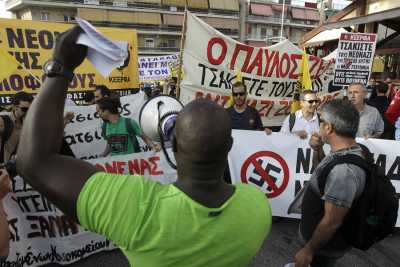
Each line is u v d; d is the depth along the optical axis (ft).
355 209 6.29
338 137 6.40
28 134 2.52
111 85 18.81
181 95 16.28
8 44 15.65
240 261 2.96
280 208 13.09
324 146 12.64
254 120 14.66
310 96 13.75
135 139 13.24
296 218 13.02
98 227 2.58
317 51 47.44
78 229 10.09
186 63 16.11
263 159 12.86
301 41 46.78
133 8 191.62
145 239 2.59
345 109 6.31
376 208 6.18
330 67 22.76
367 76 18.81
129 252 2.69
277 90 18.89
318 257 7.35
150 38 201.16
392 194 6.23
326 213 6.15
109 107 12.67
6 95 15.84
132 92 19.51
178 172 2.86
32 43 16.16
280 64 18.40
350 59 18.74
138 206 2.59
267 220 3.14
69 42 2.64
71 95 17.70
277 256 10.90
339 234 6.69
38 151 2.49
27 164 2.50
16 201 9.10
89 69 18.02
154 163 11.43
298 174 12.91
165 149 3.70
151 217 2.59
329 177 6.15
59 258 9.93
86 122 12.81
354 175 5.97
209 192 2.78
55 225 9.75
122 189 2.60
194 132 2.62
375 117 14.39
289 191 13.01
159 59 42.55
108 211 2.52
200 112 2.67
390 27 33.91
